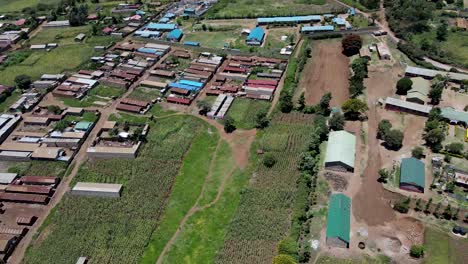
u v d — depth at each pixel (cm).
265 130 13000
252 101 14525
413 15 18400
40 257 9438
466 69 15412
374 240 9338
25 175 11769
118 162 12075
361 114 13350
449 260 8825
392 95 14212
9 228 10075
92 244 9669
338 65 16362
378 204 10206
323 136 12312
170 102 14725
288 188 10800
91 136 13175
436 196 10262
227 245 9456
